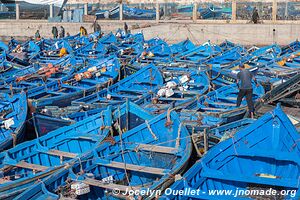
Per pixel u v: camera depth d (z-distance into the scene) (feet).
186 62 100.32
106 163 45.80
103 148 49.11
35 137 60.64
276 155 42.09
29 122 59.31
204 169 41.60
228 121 58.49
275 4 144.56
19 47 125.29
